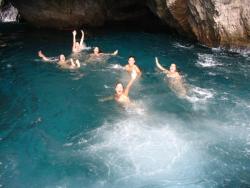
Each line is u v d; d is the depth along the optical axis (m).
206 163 10.20
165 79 15.19
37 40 21.62
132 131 11.71
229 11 17.34
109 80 15.28
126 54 18.42
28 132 11.80
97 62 17.27
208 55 18.08
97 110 13.02
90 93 14.25
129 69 16.06
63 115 12.78
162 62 17.23
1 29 24.33
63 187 9.39
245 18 17.12
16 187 9.39
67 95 14.13
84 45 20.19
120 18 26.38
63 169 10.04
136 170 9.95
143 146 10.94
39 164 10.26
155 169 9.98
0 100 13.80
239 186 9.37
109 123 12.20
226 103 13.33
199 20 18.83
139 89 14.39
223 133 11.55
